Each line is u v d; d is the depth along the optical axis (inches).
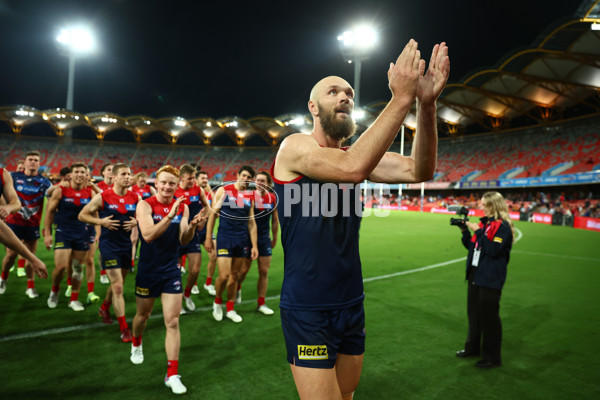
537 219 1118.4
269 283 287.1
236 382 134.6
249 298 245.4
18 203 137.9
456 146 1855.3
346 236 66.5
